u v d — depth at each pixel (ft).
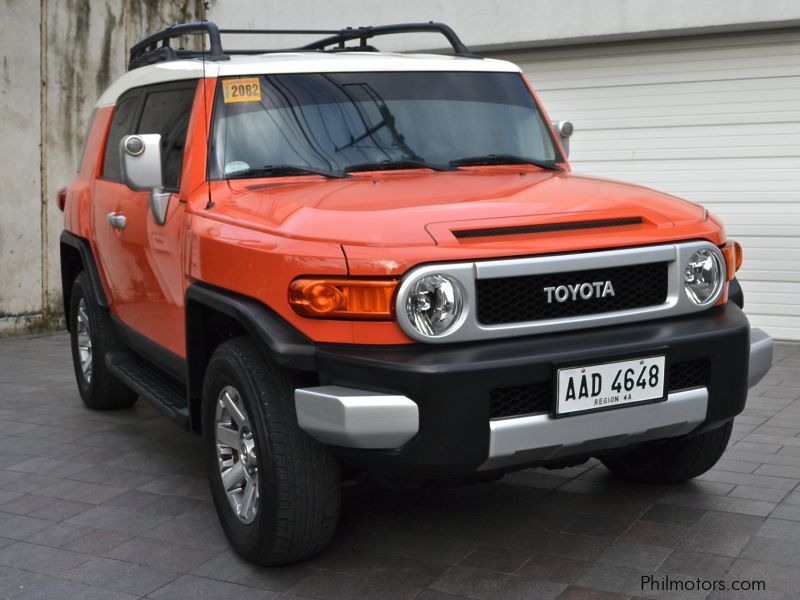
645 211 12.01
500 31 30.63
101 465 16.81
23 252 30.78
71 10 31.68
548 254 10.91
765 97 27.96
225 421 12.56
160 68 16.81
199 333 13.26
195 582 11.85
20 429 19.27
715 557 12.00
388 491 14.83
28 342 29.68
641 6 28.35
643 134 29.78
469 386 10.30
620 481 15.03
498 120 15.31
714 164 28.89
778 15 26.58
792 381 22.65
